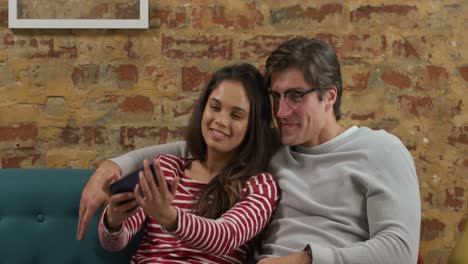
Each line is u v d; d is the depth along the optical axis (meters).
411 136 2.26
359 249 1.50
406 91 2.25
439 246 2.25
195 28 2.24
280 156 1.80
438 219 2.25
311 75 1.64
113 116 2.25
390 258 1.49
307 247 1.51
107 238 1.72
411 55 2.24
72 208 1.92
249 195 1.69
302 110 1.65
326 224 1.64
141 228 1.91
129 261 1.90
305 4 2.24
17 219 1.91
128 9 2.22
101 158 2.26
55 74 2.24
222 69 1.80
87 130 2.25
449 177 2.26
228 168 1.76
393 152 1.64
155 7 2.23
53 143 2.25
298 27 2.24
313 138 1.73
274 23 2.24
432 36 2.24
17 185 1.93
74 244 1.90
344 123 2.26
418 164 2.25
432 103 2.25
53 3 2.21
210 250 1.51
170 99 2.25
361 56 2.25
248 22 2.24
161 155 1.87
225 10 2.23
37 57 2.23
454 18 2.24
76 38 2.23
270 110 1.81
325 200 1.66
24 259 1.89
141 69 2.24
